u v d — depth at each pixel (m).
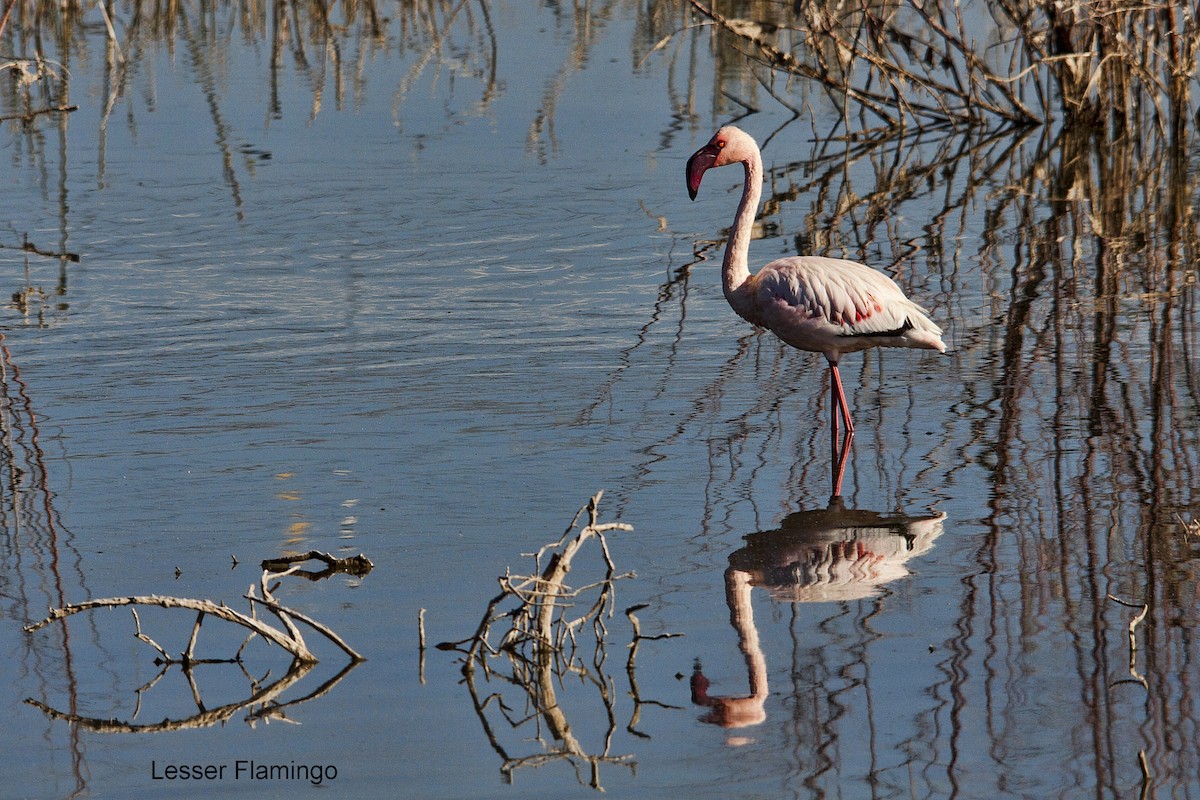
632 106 24.56
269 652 8.09
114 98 24.70
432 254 16.69
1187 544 9.03
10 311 14.60
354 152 21.42
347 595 8.67
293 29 30.47
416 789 6.68
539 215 18.28
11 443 11.20
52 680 7.75
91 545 9.39
